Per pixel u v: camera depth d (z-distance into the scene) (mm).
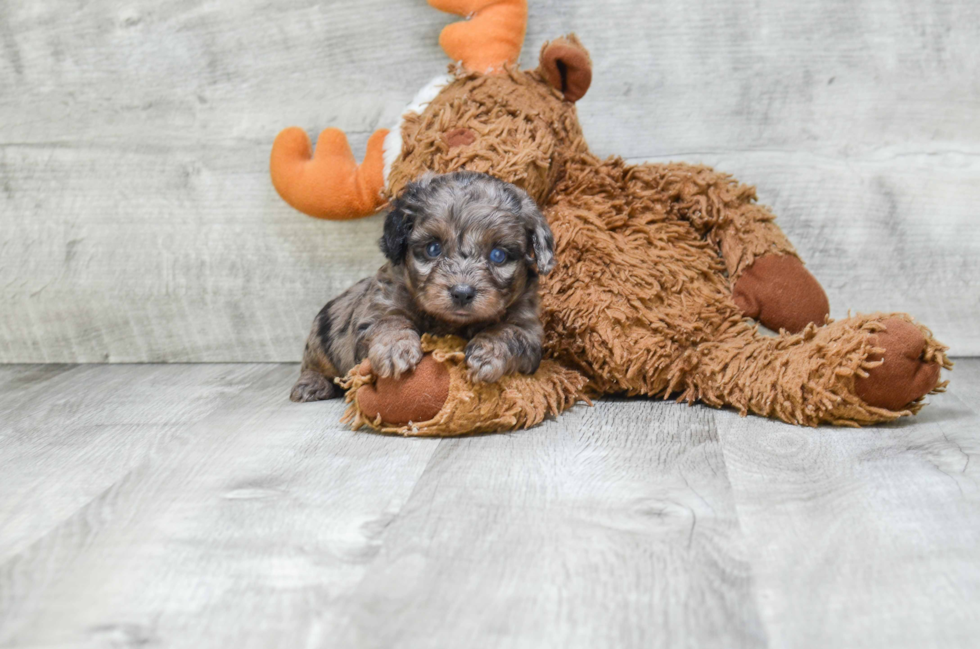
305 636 506
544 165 830
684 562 557
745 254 849
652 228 849
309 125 980
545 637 503
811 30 930
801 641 499
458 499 632
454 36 880
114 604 533
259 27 968
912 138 938
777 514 605
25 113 995
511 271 753
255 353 1022
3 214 1014
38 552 581
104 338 1030
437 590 537
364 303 810
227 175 992
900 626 507
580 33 943
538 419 757
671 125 953
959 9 917
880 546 568
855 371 726
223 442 745
